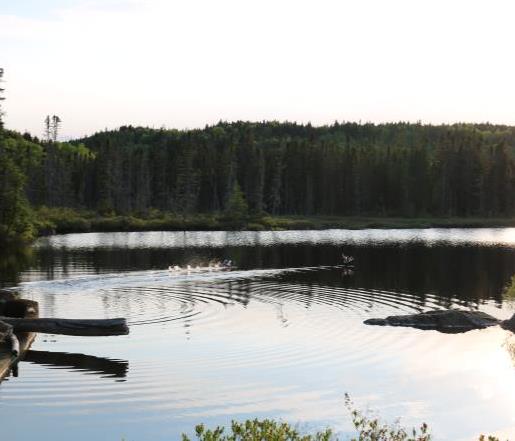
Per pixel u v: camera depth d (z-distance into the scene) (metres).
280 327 34.16
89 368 26.17
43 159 173.62
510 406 22.62
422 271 59.12
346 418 21.09
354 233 114.56
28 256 69.12
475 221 149.12
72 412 21.33
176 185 169.88
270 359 27.95
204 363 27.12
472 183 170.00
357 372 26.44
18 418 20.78
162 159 175.12
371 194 175.12
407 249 81.50
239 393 23.39
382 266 62.50
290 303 41.47
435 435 19.89
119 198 160.62
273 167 173.12
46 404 22.05
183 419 20.81
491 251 78.69
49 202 150.50
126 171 176.62
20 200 92.75
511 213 167.75
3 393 23.09
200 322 35.09
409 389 24.38
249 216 140.12
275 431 12.68
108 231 116.06
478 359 28.73
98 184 166.38
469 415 21.78
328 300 43.03
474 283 51.91
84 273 54.72
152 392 23.33
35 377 24.98
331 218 155.62
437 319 35.94
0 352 27.34
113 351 28.94
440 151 182.62
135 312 37.59
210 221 128.62
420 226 136.62
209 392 23.44
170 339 31.20
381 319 36.16
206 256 70.88
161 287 47.47
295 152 176.38
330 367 27.02
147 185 166.00
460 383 25.25
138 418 20.84
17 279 50.56
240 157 182.38
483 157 172.50
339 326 34.84
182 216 142.00
